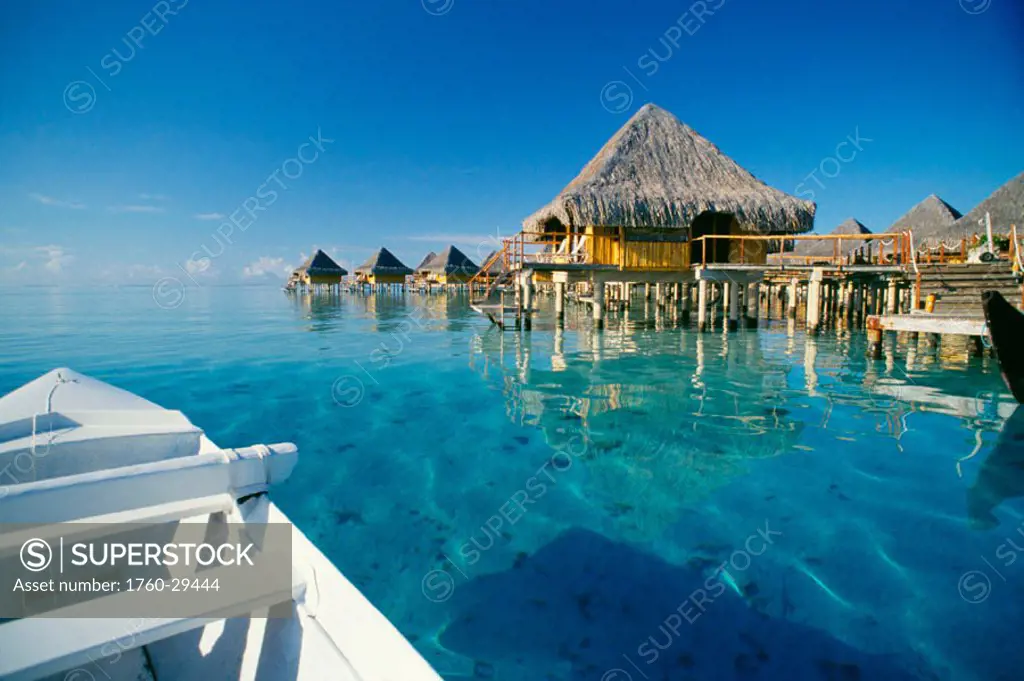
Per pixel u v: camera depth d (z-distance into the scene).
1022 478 5.25
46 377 4.51
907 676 2.86
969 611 3.35
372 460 5.90
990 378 9.73
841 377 9.90
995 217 21.16
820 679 2.84
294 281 62.91
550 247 19.17
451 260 44.06
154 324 20.89
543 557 3.99
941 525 4.39
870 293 17.58
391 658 1.67
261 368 11.10
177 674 2.31
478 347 13.88
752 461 5.80
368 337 16.36
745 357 12.02
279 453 2.70
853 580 3.68
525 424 7.16
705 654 3.03
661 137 16.41
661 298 22.08
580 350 13.20
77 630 1.88
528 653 3.04
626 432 6.78
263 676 2.07
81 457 3.25
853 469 5.53
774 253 18.70
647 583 3.67
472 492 5.09
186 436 3.57
